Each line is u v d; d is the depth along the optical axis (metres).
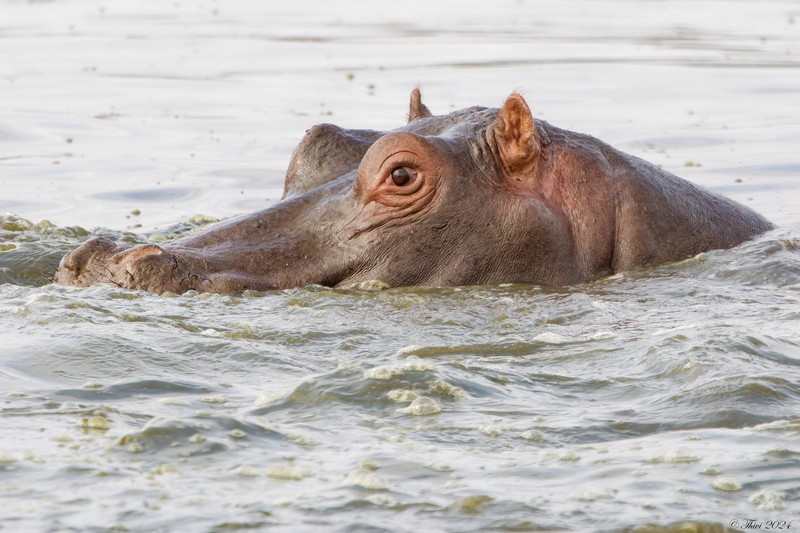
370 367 14.42
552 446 11.99
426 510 10.22
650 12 91.56
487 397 13.58
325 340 16.44
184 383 13.98
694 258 22.17
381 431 12.35
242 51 69.44
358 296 19.30
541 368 15.02
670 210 22.56
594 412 13.09
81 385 13.77
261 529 9.78
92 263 19.55
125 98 52.16
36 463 11.09
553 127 22.52
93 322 16.64
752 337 15.68
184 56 67.12
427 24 84.19
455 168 20.77
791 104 48.88
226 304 18.52
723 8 93.25
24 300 18.05
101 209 32.62
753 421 12.54
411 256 20.42
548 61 62.47
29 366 14.39
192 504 10.25
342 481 10.86
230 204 33.25
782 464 11.16
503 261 20.70
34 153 40.62
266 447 11.74
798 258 22.05
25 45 72.31
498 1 103.81
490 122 21.77
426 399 13.16
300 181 22.31
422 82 55.00
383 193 20.52
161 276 19.19
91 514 9.99
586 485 10.79
